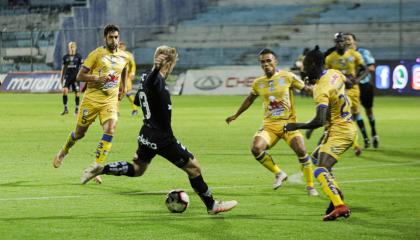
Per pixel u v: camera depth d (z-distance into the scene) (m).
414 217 20.75
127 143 41.97
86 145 40.97
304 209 22.05
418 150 39.06
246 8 125.25
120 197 24.09
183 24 124.56
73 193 24.83
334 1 121.75
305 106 77.81
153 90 19.94
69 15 123.75
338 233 18.56
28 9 130.00
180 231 18.73
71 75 65.06
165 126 20.17
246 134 48.09
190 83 106.62
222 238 17.94
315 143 43.16
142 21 123.12
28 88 113.06
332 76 20.81
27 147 39.88
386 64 94.56
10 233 18.42
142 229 18.98
